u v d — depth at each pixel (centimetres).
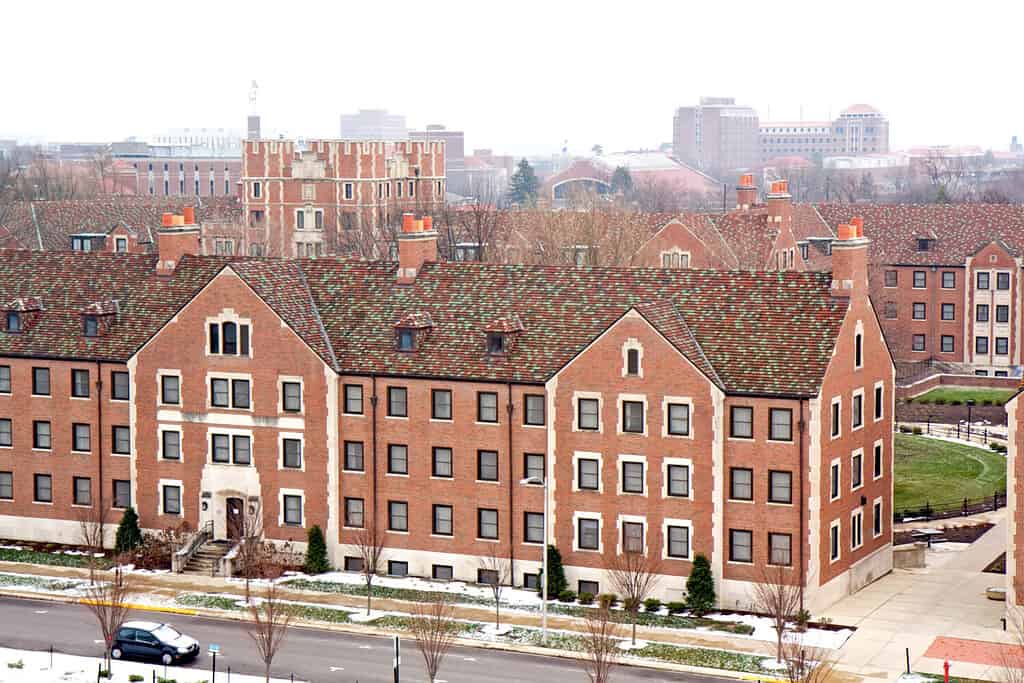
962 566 10881
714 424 9606
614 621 9219
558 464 10019
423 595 10062
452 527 10369
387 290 10925
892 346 18762
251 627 9506
